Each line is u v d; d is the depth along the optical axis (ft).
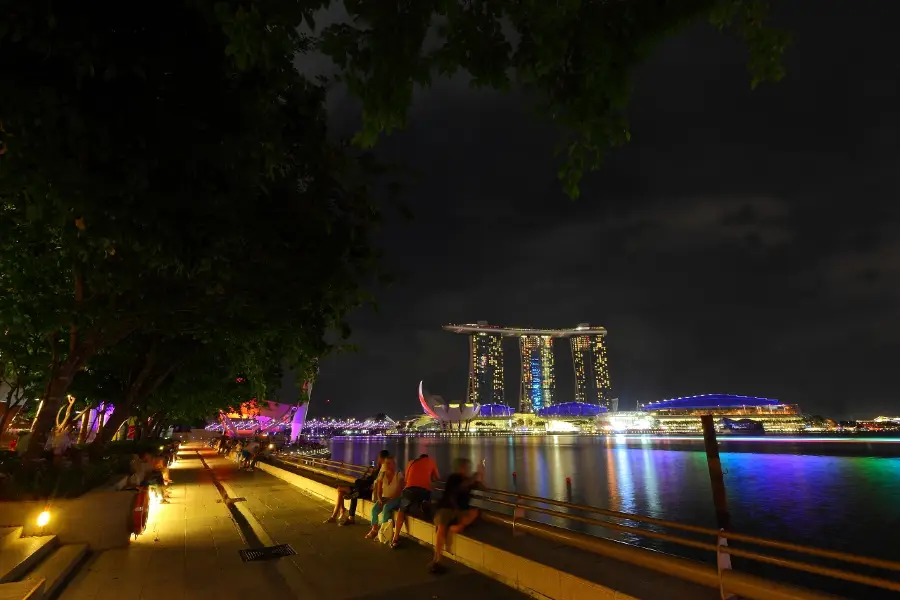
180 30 15.17
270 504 52.95
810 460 314.14
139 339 66.28
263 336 38.47
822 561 87.25
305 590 23.65
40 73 13.56
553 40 10.73
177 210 17.75
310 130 26.63
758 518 125.39
